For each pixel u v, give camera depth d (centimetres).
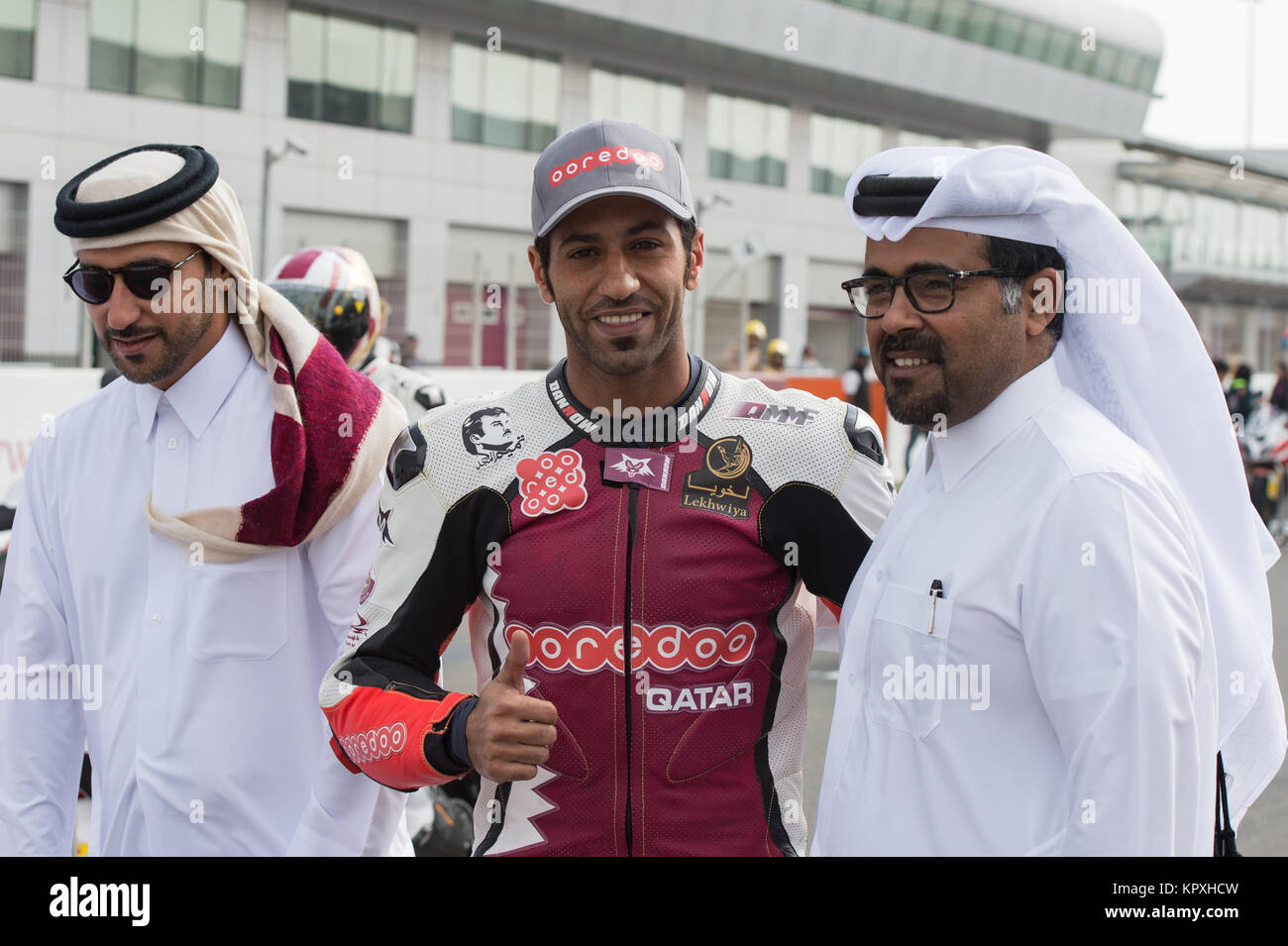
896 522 154
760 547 166
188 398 189
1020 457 141
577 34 2161
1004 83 2742
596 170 157
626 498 165
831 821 149
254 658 186
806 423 171
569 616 164
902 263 142
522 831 166
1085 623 128
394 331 1261
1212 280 3092
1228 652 149
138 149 193
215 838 184
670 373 167
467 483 168
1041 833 131
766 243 2498
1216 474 151
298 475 183
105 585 190
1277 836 378
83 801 277
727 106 2427
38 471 199
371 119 1944
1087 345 154
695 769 163
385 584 172
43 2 1608
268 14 1811
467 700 157
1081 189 142
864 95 2617
